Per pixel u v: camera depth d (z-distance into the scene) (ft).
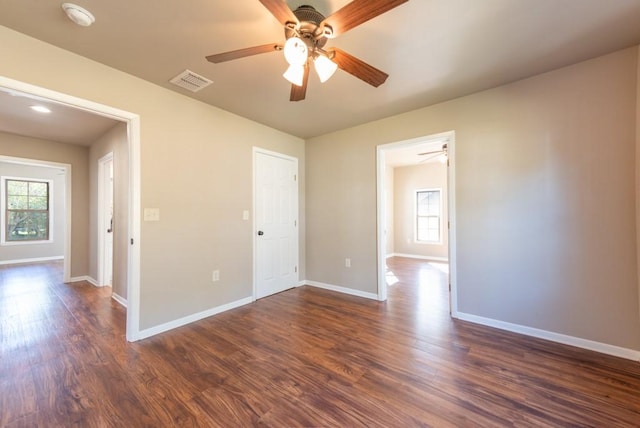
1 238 20.17
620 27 5.95
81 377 6.15
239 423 4.82
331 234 13.26
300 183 14.15
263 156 12.10
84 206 15.38
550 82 7.78
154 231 8.36
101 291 13.00
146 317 8.16
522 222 8.25
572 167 7.50
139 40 6.33
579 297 7.43
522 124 8.22
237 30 6.01
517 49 6.73
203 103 9.68
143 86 8.11
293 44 4.67
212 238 9.95
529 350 7.26
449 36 6.19
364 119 11.43
